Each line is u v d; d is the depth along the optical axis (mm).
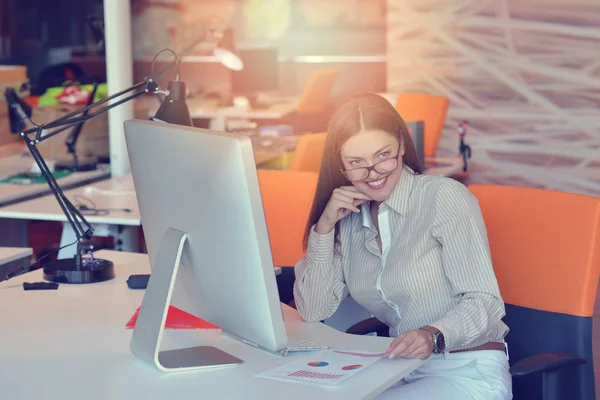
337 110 2107
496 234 2268
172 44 8242
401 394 1920
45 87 6590
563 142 6969
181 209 1691
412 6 7355
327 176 2186
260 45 8125
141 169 1810
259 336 1638
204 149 1557
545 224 2195
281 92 8180
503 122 7133
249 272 1574
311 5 7969
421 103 5555
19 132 2252
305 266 2246
